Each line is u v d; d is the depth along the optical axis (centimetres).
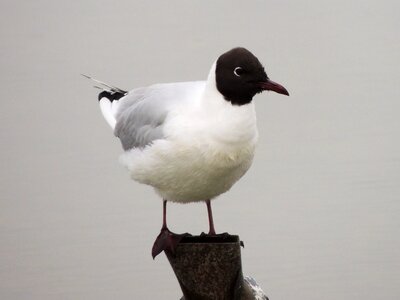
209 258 1110
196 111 1166
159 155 1195
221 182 1216
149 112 1242
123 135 1340
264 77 1130
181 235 1169
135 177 1285
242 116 1141
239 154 1166
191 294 1138
